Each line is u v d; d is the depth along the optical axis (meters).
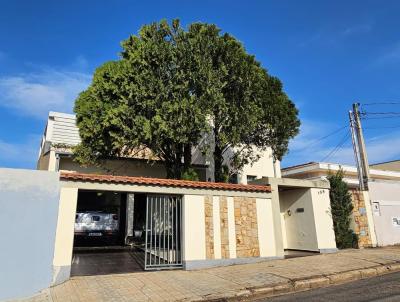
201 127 11.56
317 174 27.14
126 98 11.65
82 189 9.37
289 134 15.25
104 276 9.24
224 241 11.11
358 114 16.91
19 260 7.90
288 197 15.23
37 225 8.31
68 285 8.30
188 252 10.41
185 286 8.22
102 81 12.09
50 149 15.34
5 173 8.18
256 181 13.37
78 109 12.62
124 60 12.12
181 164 14.00
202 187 11.10
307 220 14.17
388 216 16.31
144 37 12.29
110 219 15.71
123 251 14.44
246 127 12.74
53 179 8.81
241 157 16.48
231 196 11.65
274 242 12.09
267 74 14.99
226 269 10.30
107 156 13.74
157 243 10.56
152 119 11.27
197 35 12.29
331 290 8.14
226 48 12.79
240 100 12.98
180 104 11.26
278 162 20.14
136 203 17.61
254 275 9.36
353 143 16.75
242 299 7.57
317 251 13.55
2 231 7.86
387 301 6.66
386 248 14.71
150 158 13.34
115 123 11.20
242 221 11.63
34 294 7.73
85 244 15.78
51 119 16.86
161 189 10.51
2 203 7.99
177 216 10.84
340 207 14.67
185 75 11.68
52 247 8.41
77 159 12.95
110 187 9.73
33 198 8.41
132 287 8.10
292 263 11.16
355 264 10.79
